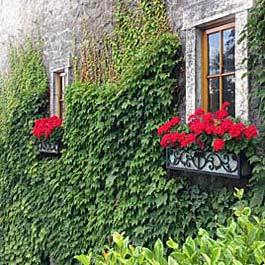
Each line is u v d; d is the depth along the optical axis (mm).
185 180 3795
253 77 3201
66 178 5410
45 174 5941
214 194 3543
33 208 6180
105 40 5102
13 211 6766
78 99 5133
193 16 3775
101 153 4734
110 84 4750
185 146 3508
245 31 3166
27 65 7188
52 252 5645
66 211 5352
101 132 4660
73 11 5855
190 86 3793
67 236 5328
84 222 5059
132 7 4586
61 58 6172
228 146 3166
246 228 1960
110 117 4504
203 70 3762
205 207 3572
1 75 8242
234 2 3365
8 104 7605
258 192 3080
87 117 4969
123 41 4742
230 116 3396
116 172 4477
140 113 4168
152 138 4039
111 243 4531
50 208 5750
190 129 3496
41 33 6836
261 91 3076
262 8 3045
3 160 7207
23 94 6969
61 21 6203
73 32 5848
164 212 3869
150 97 4070
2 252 7027
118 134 4473
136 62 4242
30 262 6188
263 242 1757
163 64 3979
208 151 3361
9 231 6840
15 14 7828
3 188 7148
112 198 4559
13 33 7871
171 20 4066
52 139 5730
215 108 3674
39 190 6086
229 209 3359
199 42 3773
